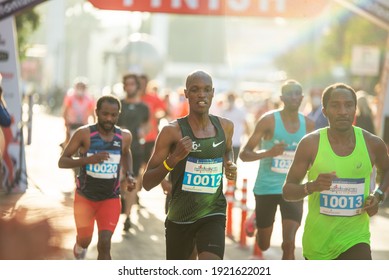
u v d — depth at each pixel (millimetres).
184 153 13055
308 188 12594
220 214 14078
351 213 13156
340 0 37406
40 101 162375
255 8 38250
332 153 13133
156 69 134875
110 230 17781
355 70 48281
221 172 14203
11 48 34469
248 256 22641
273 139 19797
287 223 18719
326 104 13266
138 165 29938
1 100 20125
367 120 31859
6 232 4879
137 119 29641
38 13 46344
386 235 27078
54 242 4945
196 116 14008
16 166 34219
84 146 18688
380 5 36875
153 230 27141
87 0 36562
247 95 127438
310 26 103312
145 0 37250
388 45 42188
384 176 13516
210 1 37906
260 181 19797
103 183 18172
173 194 14148
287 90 19641
